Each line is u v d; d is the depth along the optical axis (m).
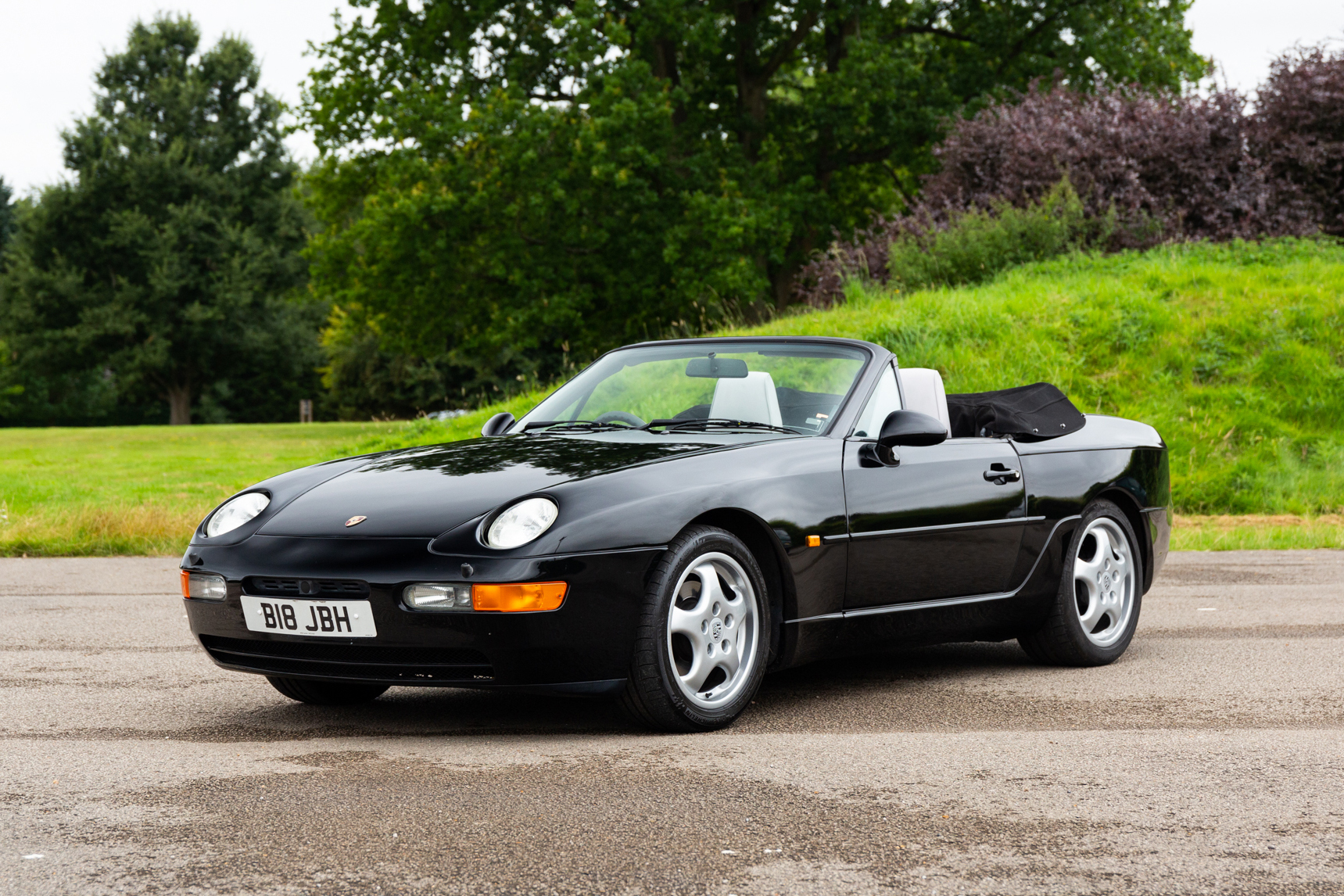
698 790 3.24
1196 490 12.86
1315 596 7.23
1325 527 11.16
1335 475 13.09
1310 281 16.28
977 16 28.44
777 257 25.61
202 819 2.97
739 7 28.25
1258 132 19.50
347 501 4.01
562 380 17.70
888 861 2.68
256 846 2.77
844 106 26.55
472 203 24.56
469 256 26.16
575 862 2.66
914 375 5.18
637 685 3.78
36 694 4.66
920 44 30.55
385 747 3.77
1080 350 14.80
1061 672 5.13
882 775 3.41
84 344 50.72
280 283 53.75
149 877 2.57
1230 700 4.47
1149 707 4.37
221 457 24.06
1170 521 5.74
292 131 28.27
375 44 27.97
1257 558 9.23
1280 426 13.70
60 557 10.17
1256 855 2.72
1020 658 5.49
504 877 2.56
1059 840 2.83
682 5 25.83
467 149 25.77
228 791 3.23
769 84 30.59
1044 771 3.45
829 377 4.82
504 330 25.23
